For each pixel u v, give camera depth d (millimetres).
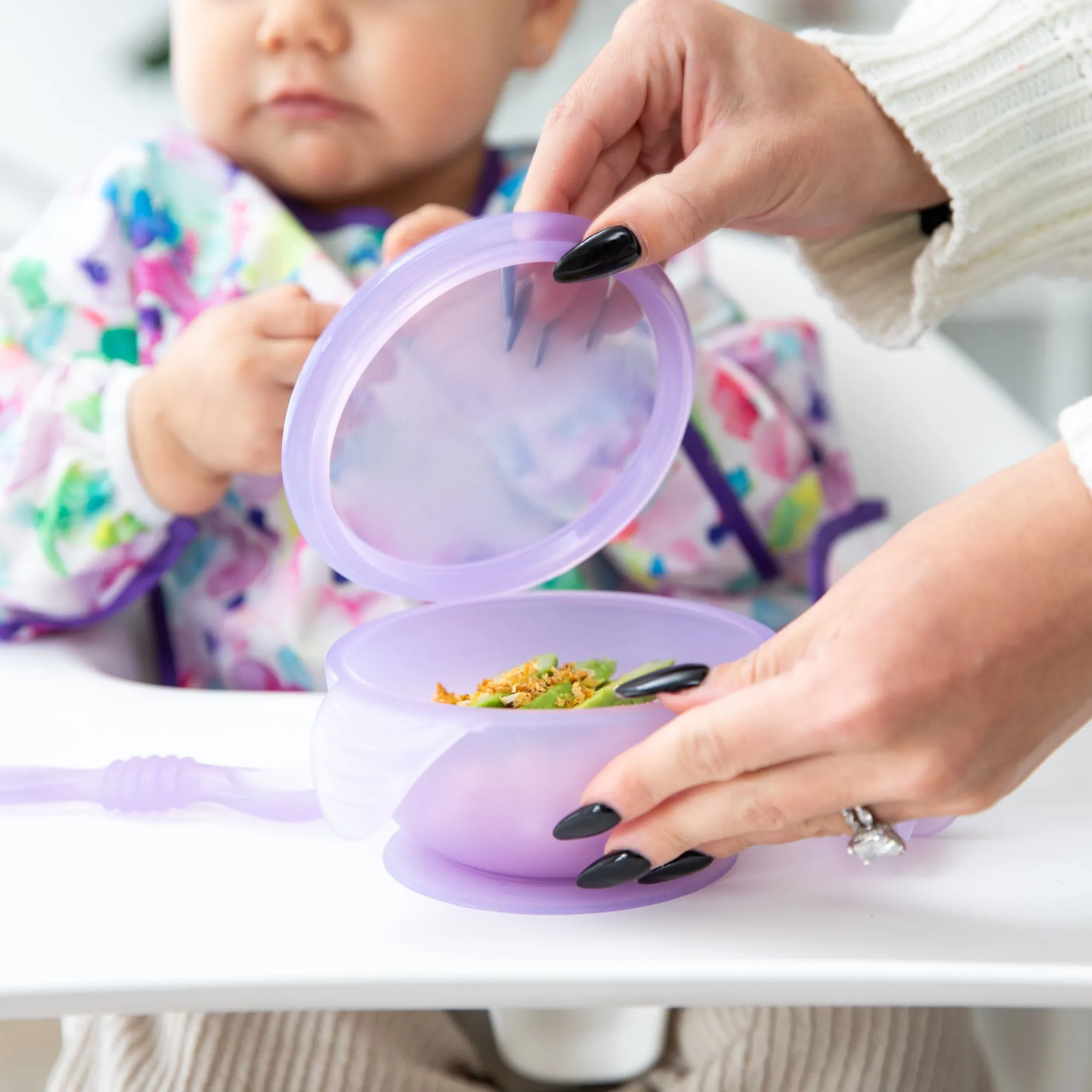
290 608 931
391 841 516
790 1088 669
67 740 625
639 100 625
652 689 485
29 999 396
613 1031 713
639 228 520
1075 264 742
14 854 494
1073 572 432
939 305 729
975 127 656
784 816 454
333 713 480
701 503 1037
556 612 620
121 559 863
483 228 501
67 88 1646
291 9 893
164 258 987
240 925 440
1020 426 1137
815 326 1157
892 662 424
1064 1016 775
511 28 989
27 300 956
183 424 825
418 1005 407
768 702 436
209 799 532
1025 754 449
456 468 566
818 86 650
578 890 474
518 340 537
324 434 516
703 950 427
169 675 972
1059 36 650
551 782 466
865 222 740
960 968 411
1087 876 489
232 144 976
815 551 1010
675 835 460
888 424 1147
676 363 586
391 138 961
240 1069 648
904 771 434
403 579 589
